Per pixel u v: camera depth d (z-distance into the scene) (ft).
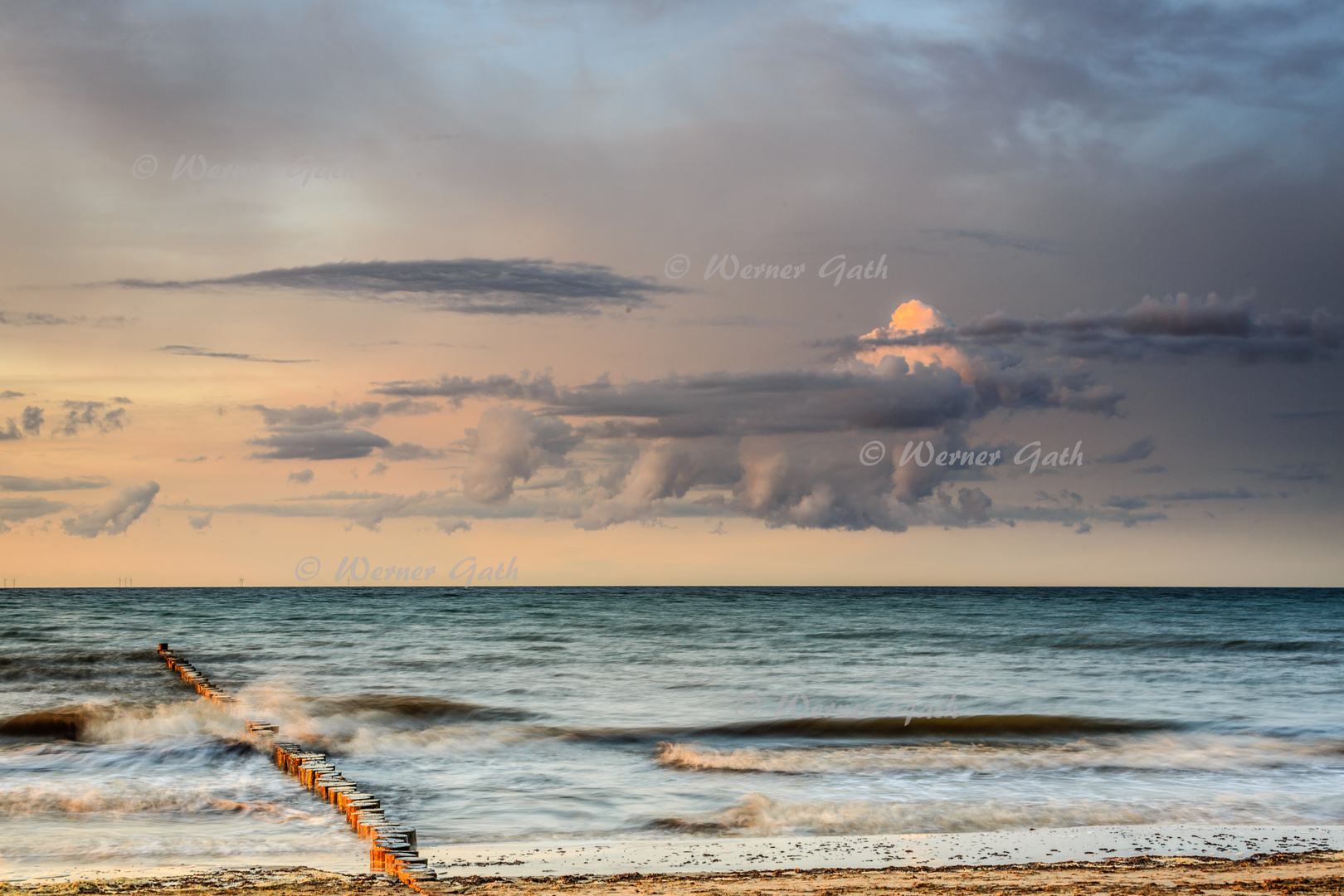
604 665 129.18
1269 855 41.29
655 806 51.72
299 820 48.57
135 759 63.57
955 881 35.68
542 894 33.12
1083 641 167.63
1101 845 43.47
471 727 76.64
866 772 60.03
